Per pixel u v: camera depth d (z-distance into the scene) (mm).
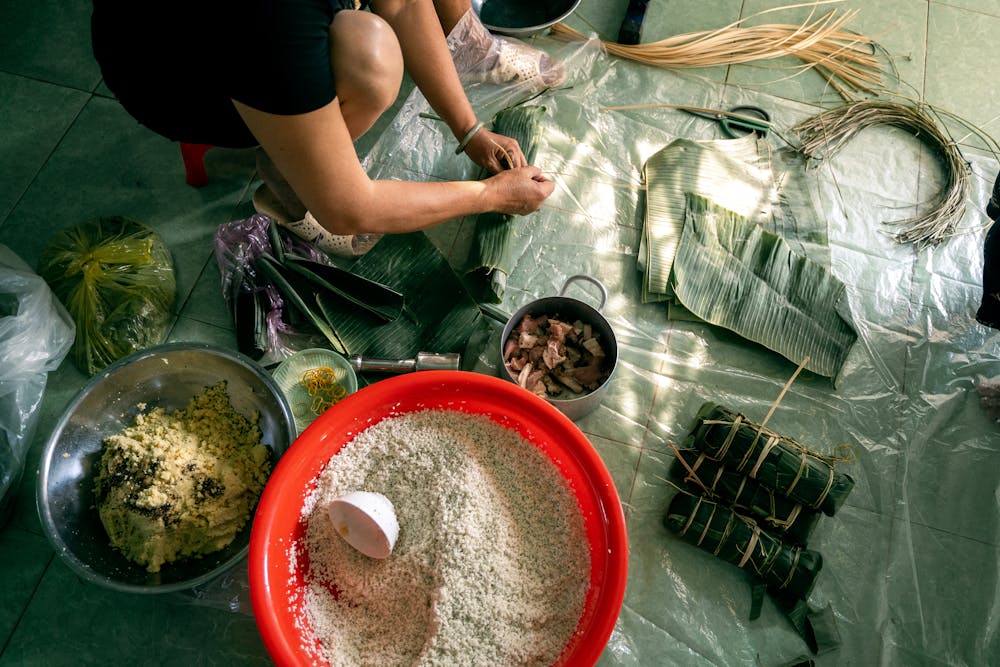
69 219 1726
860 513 1513
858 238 1784
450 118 1585
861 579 1455
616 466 1546
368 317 1579
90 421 1329
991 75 1998
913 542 1488
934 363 1653
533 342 1516
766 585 1435
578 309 1520
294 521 1215
